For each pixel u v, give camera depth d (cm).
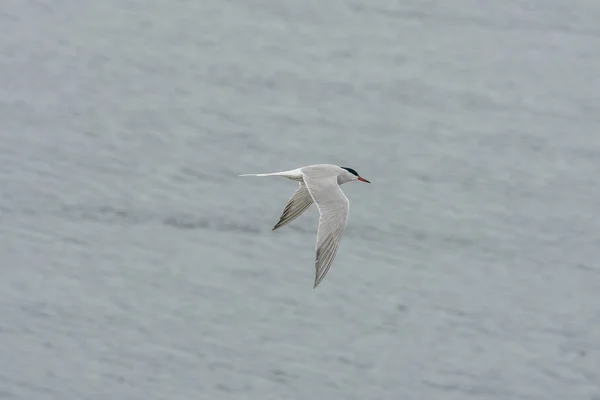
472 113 3562
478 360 2486
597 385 2430
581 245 2911
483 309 2650
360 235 2877
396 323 2581
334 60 3856
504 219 3003
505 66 3872
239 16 4159
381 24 4125
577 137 3450
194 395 2350
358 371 2428
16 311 2578
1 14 4100
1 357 2438
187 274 2719
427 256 2823
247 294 2653
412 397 2367
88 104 3509
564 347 2541
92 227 2895
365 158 3266
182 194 3041
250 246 2822
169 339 2506
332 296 2650
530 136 3441
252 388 2370
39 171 3127
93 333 2523
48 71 3709
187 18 4125
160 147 3281
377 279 2725
